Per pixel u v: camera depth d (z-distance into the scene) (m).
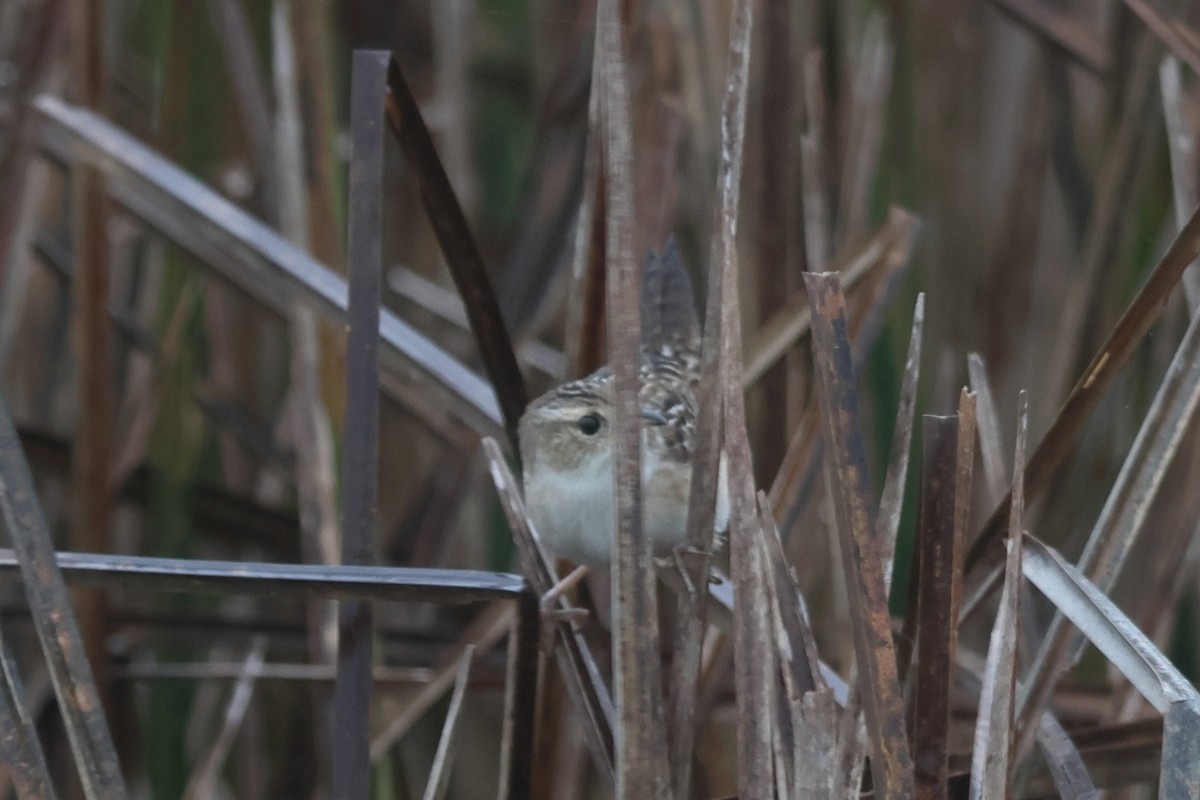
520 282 4.28
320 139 4.17
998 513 4.06
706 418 4.02
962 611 4.07
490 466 4.09
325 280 4.13
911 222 4.14
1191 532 4.14
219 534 4.24
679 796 4.02
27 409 4.28
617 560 4.01
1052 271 4.27
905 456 4.02
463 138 4.29
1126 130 4.18
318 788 4.20
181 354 4.21
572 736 4.16
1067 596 4.02
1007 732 4.01
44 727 4.21
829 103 4.21
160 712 4.20
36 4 4.20
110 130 4.17
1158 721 4.07
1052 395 4.20
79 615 4.19
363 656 4.05
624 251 4.01
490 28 4.36
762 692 4.00
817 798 4.00
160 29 4.22
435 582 4.04
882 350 4.20
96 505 4.19
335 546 4.16
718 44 4.18
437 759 4.04
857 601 4.00
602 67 4.01
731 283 4.01
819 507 4.18
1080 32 4.23
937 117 4.23
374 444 4.05
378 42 4.34
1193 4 4.20
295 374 4.17
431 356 4.12
